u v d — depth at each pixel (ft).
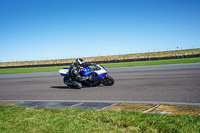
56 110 13.75
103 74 25.52
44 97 20.92
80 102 16.97
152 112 12.21
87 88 25.73
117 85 25.96
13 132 9.61
